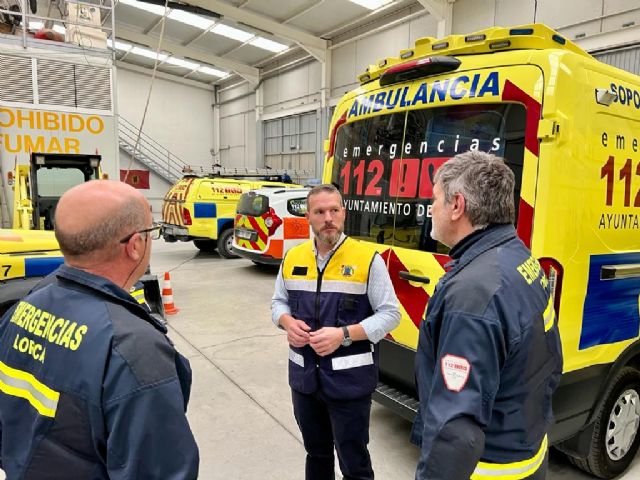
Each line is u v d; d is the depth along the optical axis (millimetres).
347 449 1873
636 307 2410
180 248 11672
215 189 9672
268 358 4312
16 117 7828
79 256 1021
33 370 991
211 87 22969
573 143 1966
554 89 1910
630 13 8305
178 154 22094
